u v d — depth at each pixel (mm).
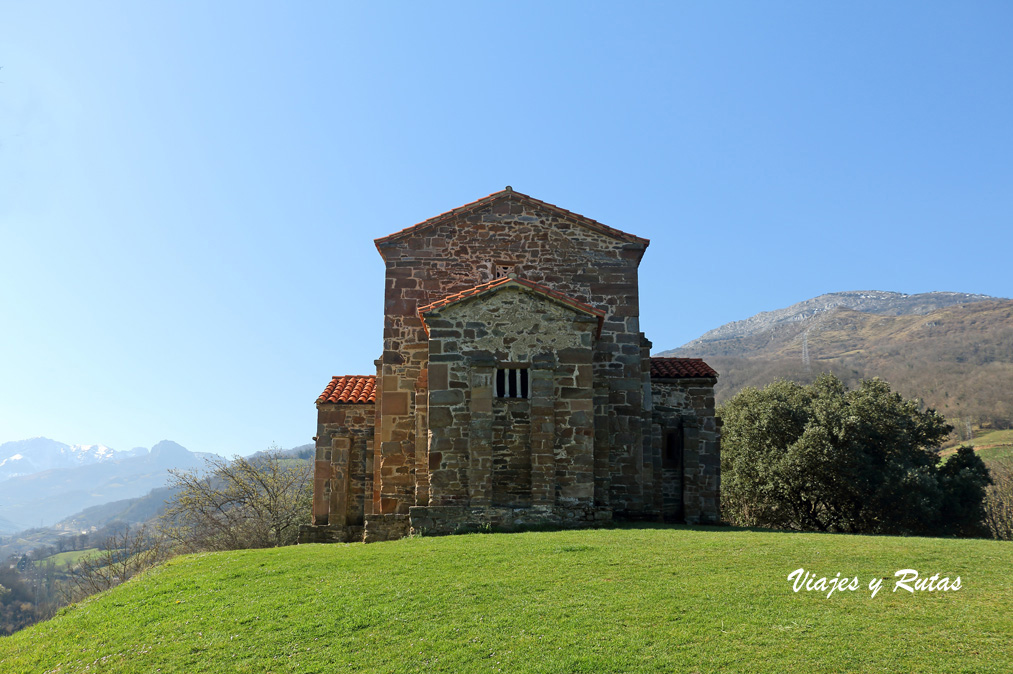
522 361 19922
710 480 25094
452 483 19359
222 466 38406
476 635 10602
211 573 15102
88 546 134125
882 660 9141
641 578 12727
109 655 11195
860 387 42250
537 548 15148
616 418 22672
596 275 23500
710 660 9367
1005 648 9336
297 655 10477
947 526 38062
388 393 22672
